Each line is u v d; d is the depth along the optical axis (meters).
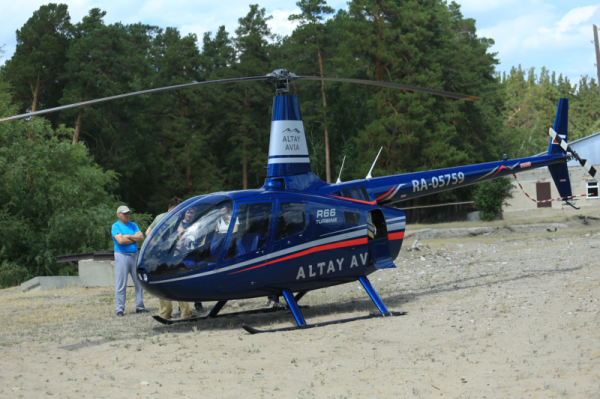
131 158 45.16
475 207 34.84
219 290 7.04
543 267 10.95
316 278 7.68
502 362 5.08
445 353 5.54
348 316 7.87
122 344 6.45
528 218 32.06
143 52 60.06
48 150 25.77
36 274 23.34
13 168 23.52
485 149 46.28
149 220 36.38
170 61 49.72
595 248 12.85
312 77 7.84
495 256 14.60
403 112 40.97
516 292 8.28
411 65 40.06
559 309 6.89
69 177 26.78
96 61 42.59
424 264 14.60
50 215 24.73
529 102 83.94
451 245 18.64
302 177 7.95
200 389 4.57
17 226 22.84
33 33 43.12
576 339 5.61
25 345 6.50
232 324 7.75
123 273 9.04
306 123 52.47
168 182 46.12
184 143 47.62
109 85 42.59
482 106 46.28
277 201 7.42
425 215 45.41
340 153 52.88
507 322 6.57
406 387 4.51
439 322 6.91
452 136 39.59
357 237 7.93
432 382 4.61
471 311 7.33
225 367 5.26
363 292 10.48
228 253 7.00
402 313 7.65
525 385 4.38
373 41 40.69
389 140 38.84
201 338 6.67
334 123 47.75
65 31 44.59
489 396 4.19
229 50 54.53
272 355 5.70
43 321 8.41
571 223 28.00
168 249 6.89
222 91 51.16
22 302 11.09
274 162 7.82
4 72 41.91
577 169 36.81
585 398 4.01
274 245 7.25
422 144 39.50
